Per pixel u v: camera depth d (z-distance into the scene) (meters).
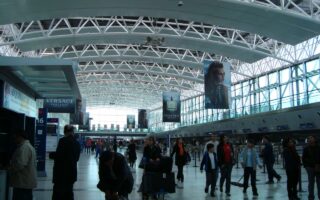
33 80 12.77
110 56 48.38
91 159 37.16
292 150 11.13
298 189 13.86
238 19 28.67
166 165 11.00
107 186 7.20
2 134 12.32
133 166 26.09
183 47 40.75
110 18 36.75
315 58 36.75
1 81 10.91
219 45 38.69
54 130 27.84
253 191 12.38
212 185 12.26
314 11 31.47
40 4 25.73
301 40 31.38
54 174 7.65
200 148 37.81
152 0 26.38
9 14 26.25
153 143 12.51
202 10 27.59
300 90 39.19
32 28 39.66
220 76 23.31
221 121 48.88
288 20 27.80
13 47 41.44
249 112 43.78
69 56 47.72
